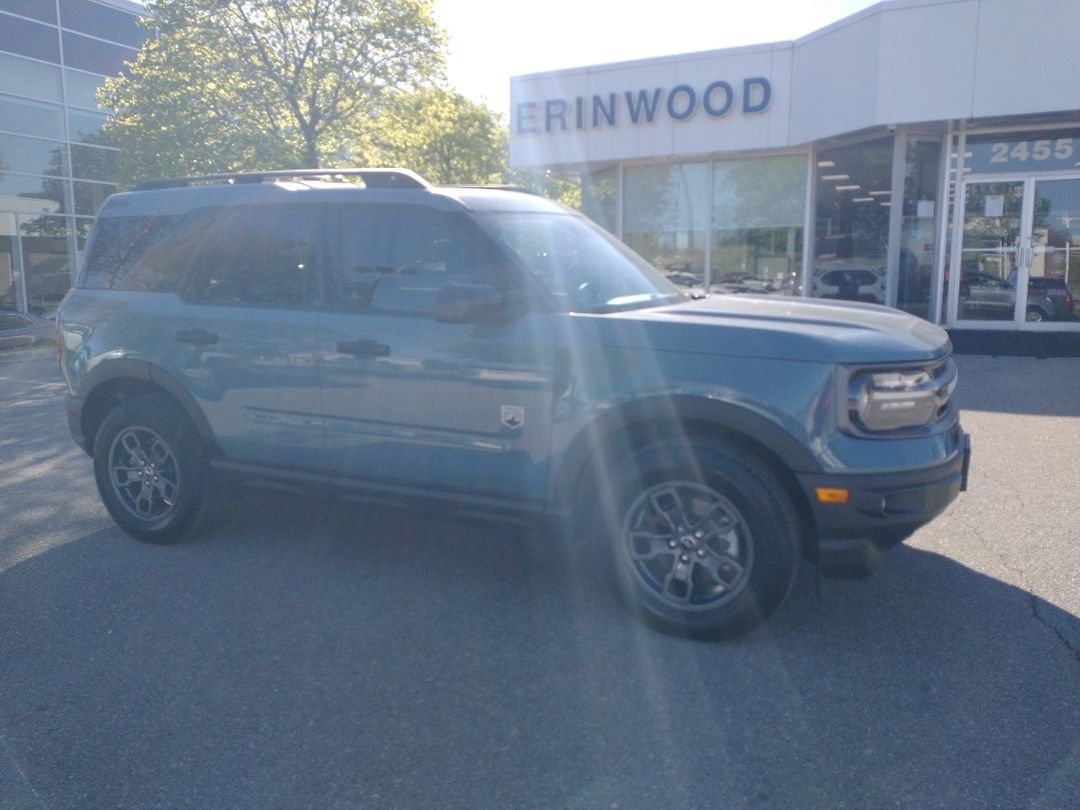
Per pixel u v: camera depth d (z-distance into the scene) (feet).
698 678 13.07
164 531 18.58
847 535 13.46
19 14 89.66
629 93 53.42
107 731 11.88
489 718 12.06
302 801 10.40
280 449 17.28
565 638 14.38
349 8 69.97
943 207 47.73
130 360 18.48
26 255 92.27
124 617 15.31
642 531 14.40
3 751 11.46
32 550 18.67
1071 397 32.37
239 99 71.72
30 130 91.56
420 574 17.10
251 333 17.17
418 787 10.62
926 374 13.92
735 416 13.56
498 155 118.52
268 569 17.42
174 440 18.17
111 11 98.37
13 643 14.42
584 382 14.40
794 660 13.56
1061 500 20.85
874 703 12.32
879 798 10.30
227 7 68.74
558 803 10.30
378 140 79.25
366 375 16.06
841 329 14.12
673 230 56.75
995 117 43.37
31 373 50.72
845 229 51.16
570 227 17.60
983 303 48.16
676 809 10.17
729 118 51.21
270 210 17.51
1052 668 13.21
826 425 13.28
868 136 48.14
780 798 10.34
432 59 73.26
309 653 13.93
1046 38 41.73
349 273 16.56
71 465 26.12
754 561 13.61
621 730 11.75
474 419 15.26
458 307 14.46
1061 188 46.24
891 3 43.34
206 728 11.91
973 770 10.78
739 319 14.70
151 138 73.67
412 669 13.41
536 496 15.06
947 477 13.93
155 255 18.80
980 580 16.42
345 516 20.52
